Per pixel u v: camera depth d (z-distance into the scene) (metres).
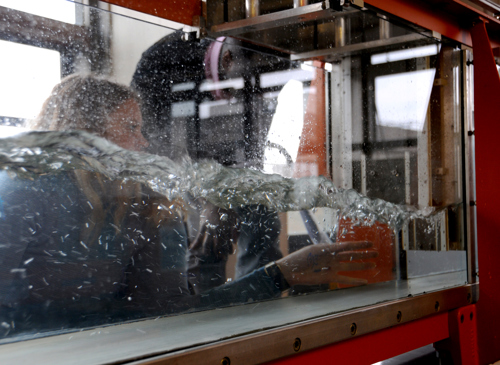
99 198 0.79
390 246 1.28
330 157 1.32
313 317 0.93
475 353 1.39
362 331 1.01
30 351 0.66
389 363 1.42
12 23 0.73
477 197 1.45
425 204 1.39
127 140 0.88
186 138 0.99
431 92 1.41
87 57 0.83
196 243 0.91
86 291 0.76
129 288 0.81
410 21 1.22
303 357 0.91
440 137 1.43
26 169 0.73
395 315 1.10
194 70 1.02
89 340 0.71
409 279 1.33
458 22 1.45
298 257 1.08
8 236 0.69
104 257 0.78
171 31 0.97
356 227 1.21
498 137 1.38
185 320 0.85
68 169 0.77
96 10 0.84
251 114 1.14
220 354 0.74
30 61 0.75
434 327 1.28
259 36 1.15
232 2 1.07
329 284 1.16
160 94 0.94
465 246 1.48
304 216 1.10
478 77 1.43
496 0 1.48
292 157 1.24
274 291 1.04
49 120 0.77
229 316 0.90
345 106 1.34
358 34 1.21
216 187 0.99
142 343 0.71
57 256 0.73
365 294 1.16
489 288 1.44
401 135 1.36
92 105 0.83
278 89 1.23
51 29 0.77
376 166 1.31
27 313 0.70
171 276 0.87
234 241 0.97
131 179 0.84
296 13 1.07
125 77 0.88
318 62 1.30
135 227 0.83
